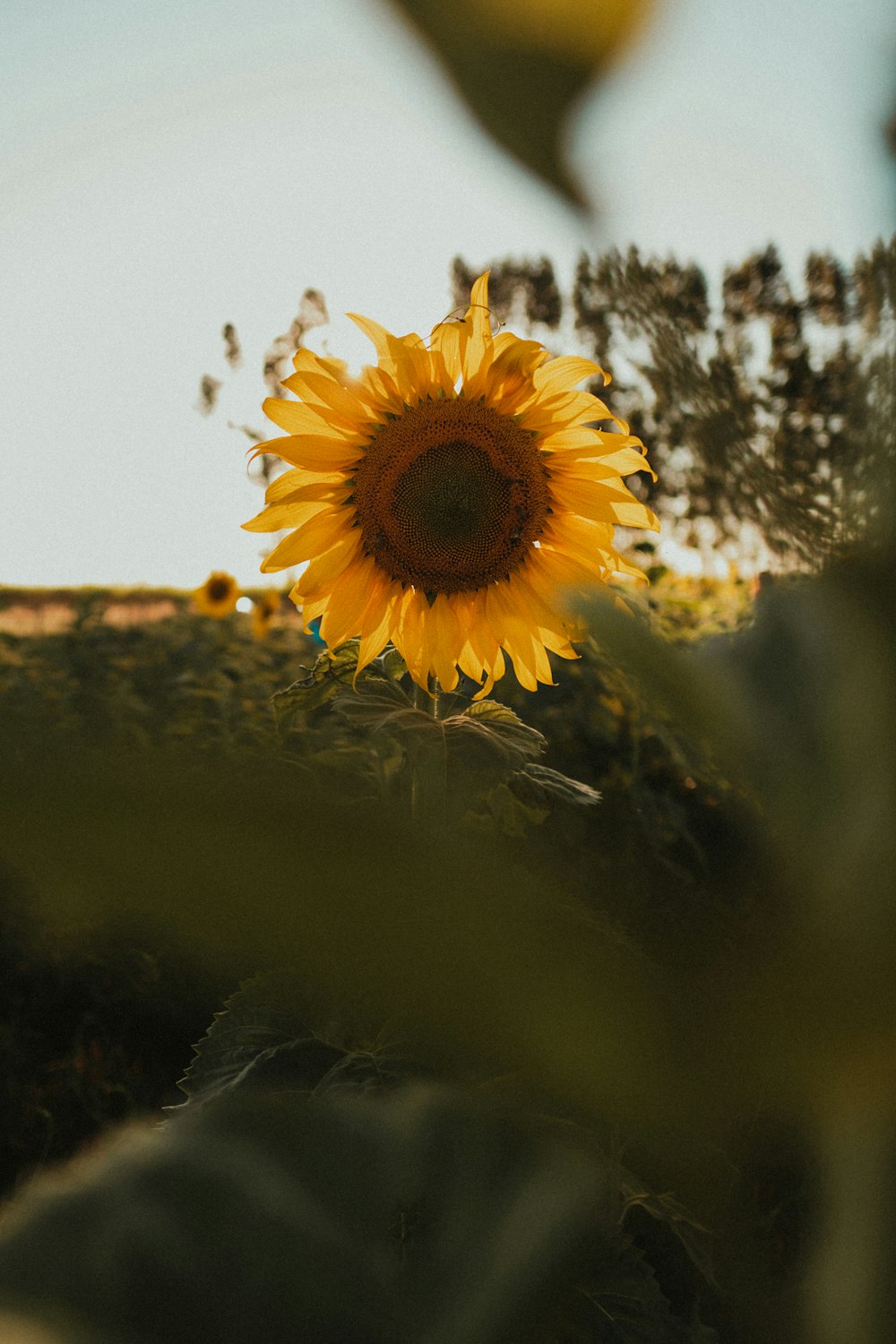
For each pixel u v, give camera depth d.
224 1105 0.09
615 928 0.06
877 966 0.06
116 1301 0.08
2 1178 0.91
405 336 0.75
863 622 0.07
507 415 0.77
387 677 0.78
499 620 0.78
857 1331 0.06
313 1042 0.51
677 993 0.06
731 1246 0.07
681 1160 0.06
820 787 0.07
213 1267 0.08
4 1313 0.07
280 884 0.05
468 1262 0.08
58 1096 0.95
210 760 0.05
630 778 0.85
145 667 1.83
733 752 0.07
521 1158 0.08
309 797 0.05
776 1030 0.06
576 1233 0.08
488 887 0.05
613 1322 0.18
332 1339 0.08
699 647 0.09
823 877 0.07
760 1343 0.06
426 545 0.77
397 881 0.05
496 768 0.65
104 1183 0.08
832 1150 0.06
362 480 0.78
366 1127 0.09
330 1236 0.08
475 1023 0.05
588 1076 0.06
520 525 0.77
